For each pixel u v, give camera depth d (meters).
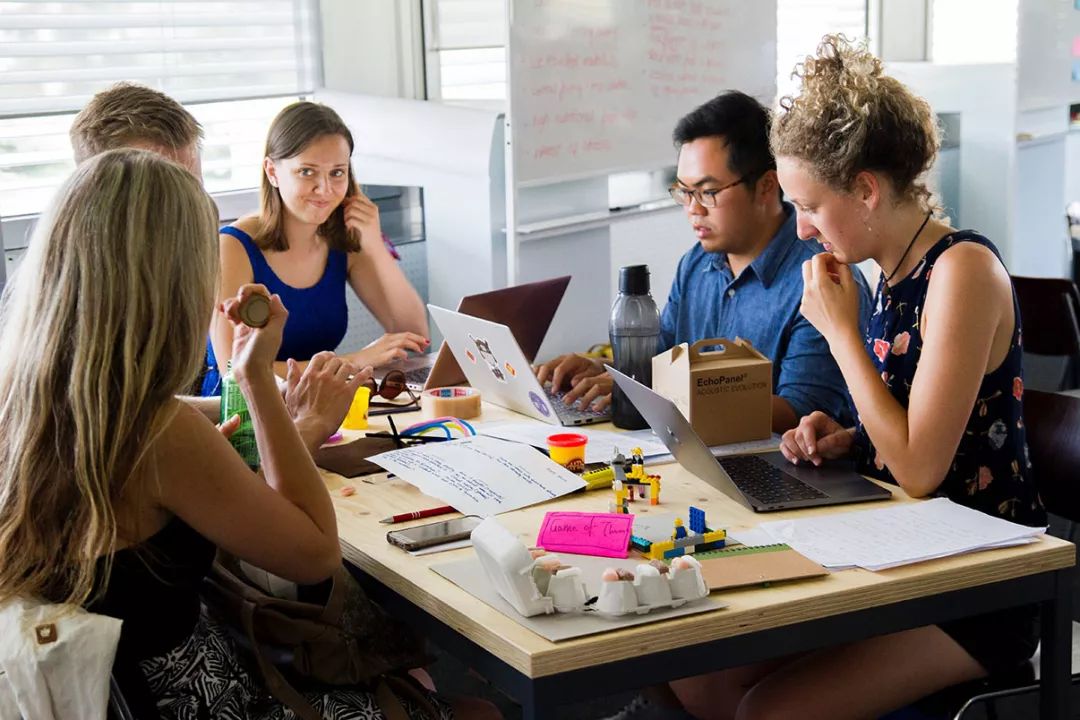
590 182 4.00
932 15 5.56
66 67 3.45
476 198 3.69
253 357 1.62
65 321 1.40
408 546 1.65
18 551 1.40
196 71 3.73
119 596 1.45
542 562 1.43
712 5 4.21
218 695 1.53
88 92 3.50
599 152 3.89
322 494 1.62
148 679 1.50
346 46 4.08
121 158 1.45
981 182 5.28
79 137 2.61
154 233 1.42
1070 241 5.69
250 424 1.92
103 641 1.33
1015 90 5.10
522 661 1.32
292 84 3.98
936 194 1.92
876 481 1.87
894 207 1.83
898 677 1.71
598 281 4.10
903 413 1.82
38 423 1.41
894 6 5.68
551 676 1.33
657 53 4.04
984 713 1.93
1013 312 1.83
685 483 1.90
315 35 3.99
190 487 1.46
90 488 1.39
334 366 2.07
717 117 2.28
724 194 2.30
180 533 1.50
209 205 1.50
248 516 1.50
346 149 2.91
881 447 1.81
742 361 2.07
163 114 2.61
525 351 2.53
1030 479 1.90
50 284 1.42
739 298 2.41
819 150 1.79
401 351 2.82
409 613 1.56
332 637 1.64
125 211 1.41
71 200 1.42
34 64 3.38
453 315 2.29
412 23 4.20
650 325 2.19
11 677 1.33
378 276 3.11
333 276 3.04
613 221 4.07
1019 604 1.59
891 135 1.79
